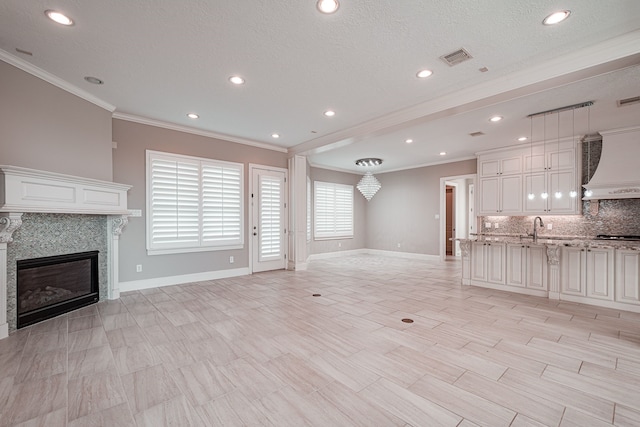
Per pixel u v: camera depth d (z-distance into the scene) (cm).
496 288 480
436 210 798
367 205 980
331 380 212
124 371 224
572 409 181
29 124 304
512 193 611
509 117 435
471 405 184
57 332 297
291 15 227
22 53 279
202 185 528
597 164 525
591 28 239
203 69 310
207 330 304
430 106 387
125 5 215
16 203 271
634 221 502
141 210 464
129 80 334
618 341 279
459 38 254
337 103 399
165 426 166
